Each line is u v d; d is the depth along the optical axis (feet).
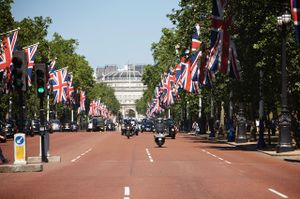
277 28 128.16
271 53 131.34
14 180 71.05
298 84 128.57
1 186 64.39
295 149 134.51
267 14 135.54
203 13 188.44
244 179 70.90
